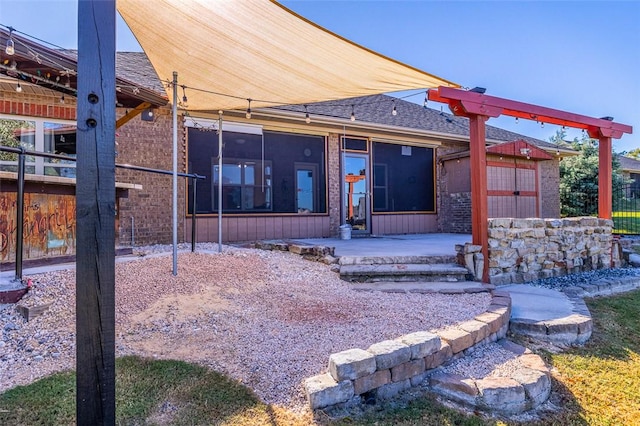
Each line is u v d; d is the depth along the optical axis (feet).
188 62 15.49
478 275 18.85
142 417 7.14
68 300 12.24
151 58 15.39
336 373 8.07
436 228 39.45
